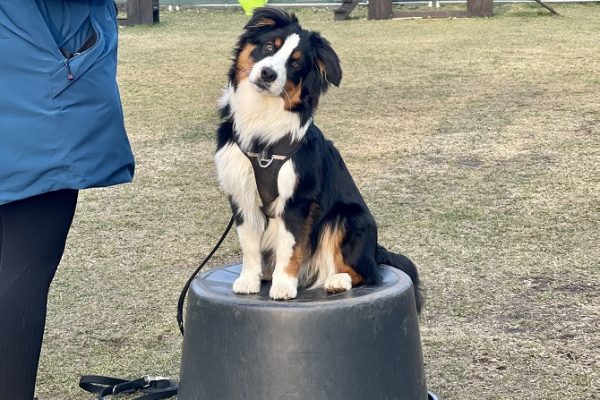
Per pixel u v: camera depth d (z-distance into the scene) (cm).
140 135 808
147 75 1134
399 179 645
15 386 269
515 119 822
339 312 251
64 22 262
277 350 252
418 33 1460
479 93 952
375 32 1492
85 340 395
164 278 470
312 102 288
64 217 269
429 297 432
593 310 412
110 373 364
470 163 683
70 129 258
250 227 288
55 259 272
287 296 271
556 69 1070
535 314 410
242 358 256
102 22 276
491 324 400
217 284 291
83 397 344
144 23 1723
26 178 254
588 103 876
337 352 252
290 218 279
